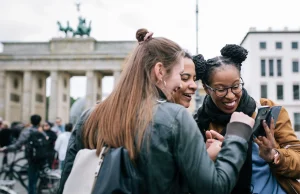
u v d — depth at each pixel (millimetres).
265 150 3023
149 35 2904
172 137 2459
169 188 2482
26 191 14266
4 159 14859
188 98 3471
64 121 77188
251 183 3377
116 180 2320
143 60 2770
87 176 2543
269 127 3006
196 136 2475
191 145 2438
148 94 2643
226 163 2486
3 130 19844
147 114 2523
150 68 2760
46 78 80688
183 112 2557
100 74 76562
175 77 2807
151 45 2820
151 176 2428
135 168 2455
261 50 73938
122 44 71438
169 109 2564
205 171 2359
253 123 2732
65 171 3090
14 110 77562
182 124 2484
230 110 3461
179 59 2824
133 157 2436
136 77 2719
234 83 3357
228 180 2416
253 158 3447
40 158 12672
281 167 3158
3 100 72062
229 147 2547
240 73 3451
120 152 2434
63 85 75938
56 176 13234
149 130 2477
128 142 2475
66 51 71562
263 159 3340
